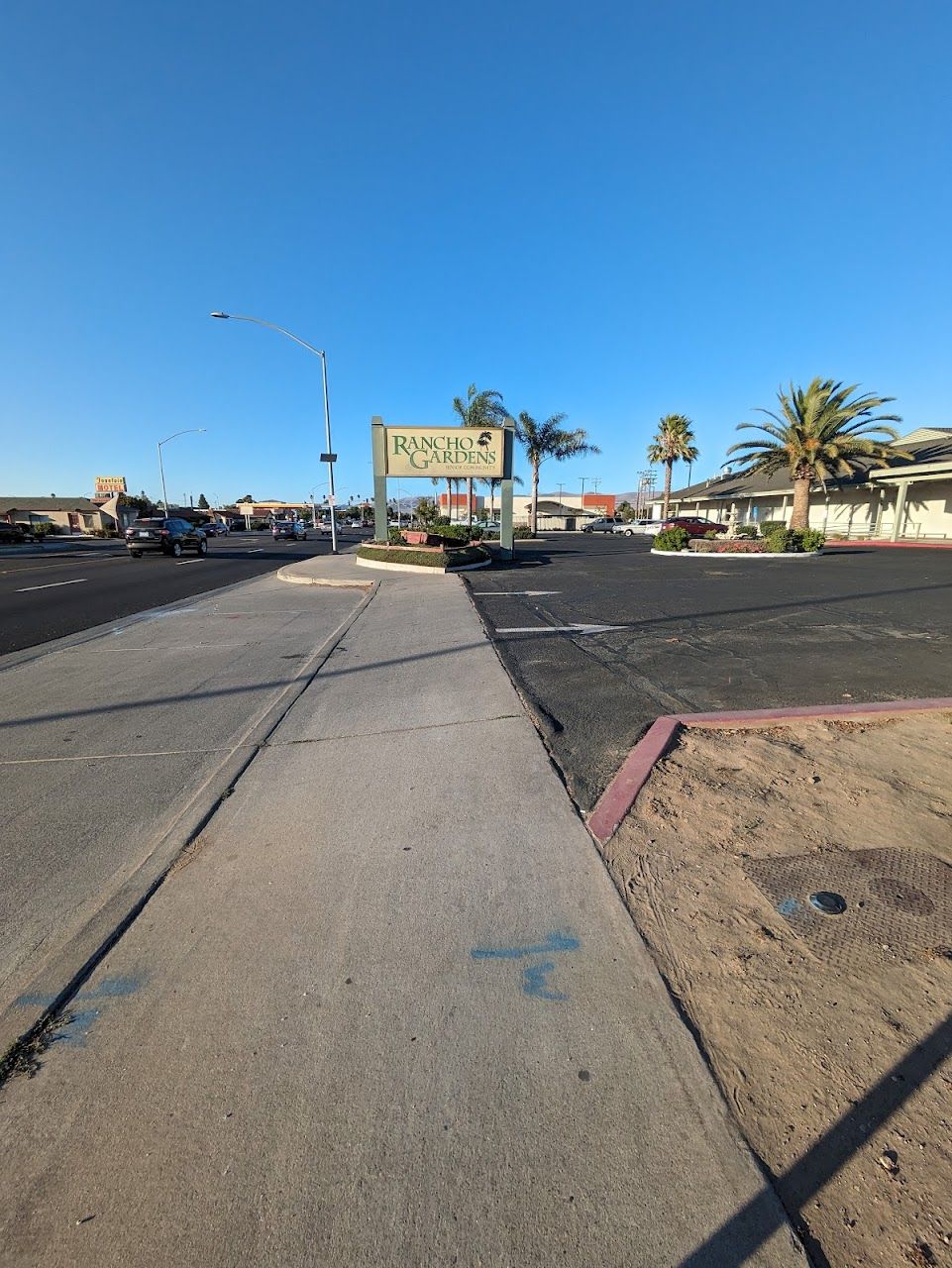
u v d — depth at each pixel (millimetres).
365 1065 1874
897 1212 1451
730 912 2496
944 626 8398
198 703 5613
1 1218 1503
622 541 40688
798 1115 1687
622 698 5277
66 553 31906
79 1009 2125
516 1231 1444
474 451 20875
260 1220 1481
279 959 2324
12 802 3721
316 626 9336
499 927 2451
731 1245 1398
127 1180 1580
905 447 33344
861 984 2121
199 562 24453
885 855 2848
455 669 6402
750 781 3613
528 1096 1766
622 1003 2072
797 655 6805
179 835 3268
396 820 3322
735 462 29578
